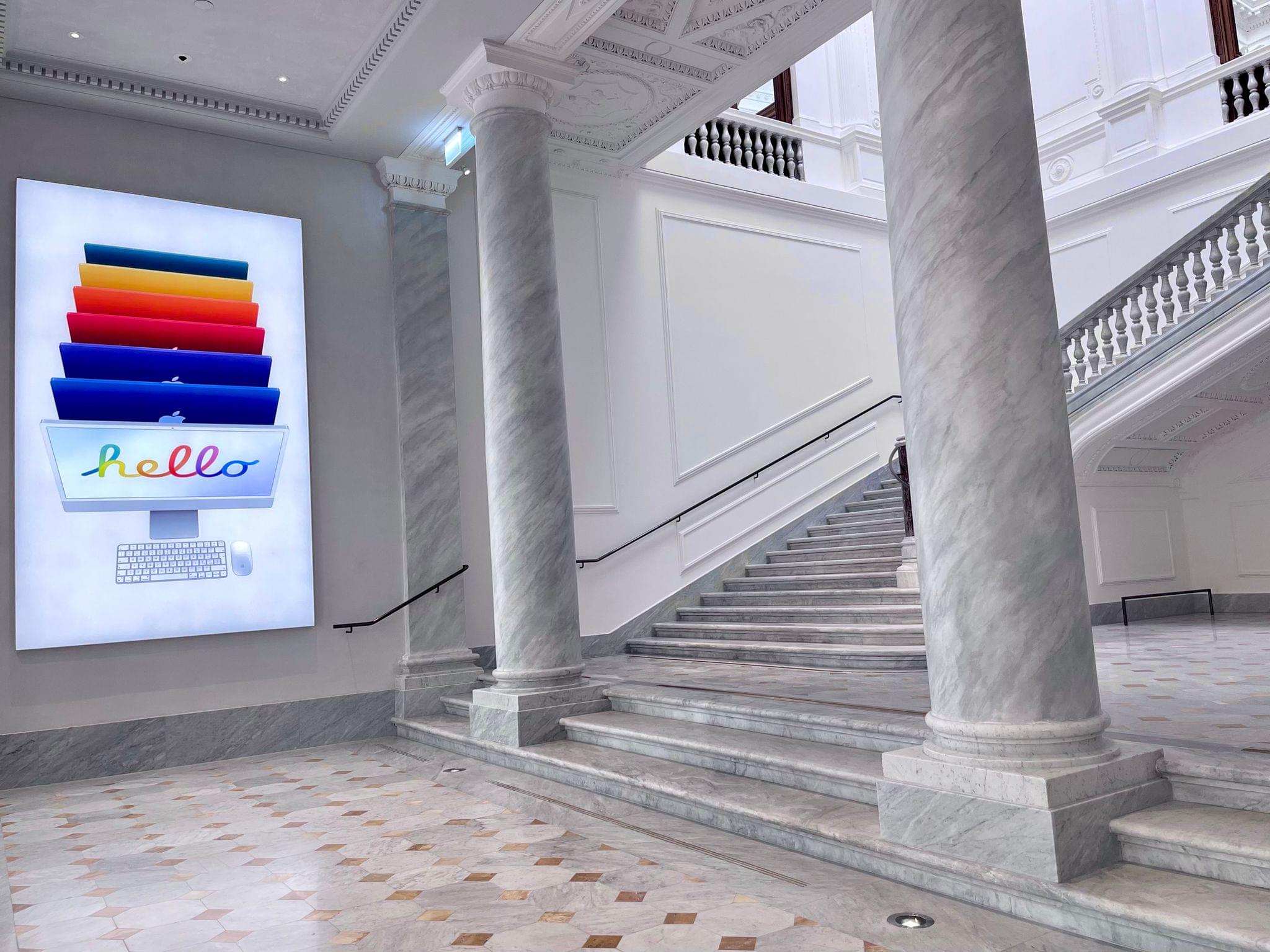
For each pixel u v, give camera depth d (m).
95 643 6.72
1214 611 10.64
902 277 3.73
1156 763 3.41
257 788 5.97
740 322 10.86
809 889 3.48
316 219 8.11
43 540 6.62
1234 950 2.53
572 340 9.49
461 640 8.22
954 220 3.55
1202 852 2.96
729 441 10.56
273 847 4.55
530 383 6.43
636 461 9.80
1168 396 8.98
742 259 11.00
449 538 8.27
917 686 5.88
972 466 3.46
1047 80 12.50
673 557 9.96
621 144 9.18
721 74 7.72
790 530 10.91
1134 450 10.02
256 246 7.70
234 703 7.25
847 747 4.71
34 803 5.88
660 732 5.40
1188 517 10.87
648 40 7.16
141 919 3.60
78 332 6.90
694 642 8.62
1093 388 9.35
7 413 6.64
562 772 5.49
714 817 4.38
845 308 11.89
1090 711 3.37
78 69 6.84
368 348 8.22
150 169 7.39
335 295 8.10
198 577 7.12
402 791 5.68
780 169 11.76
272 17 6.39
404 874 3.99
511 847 4.32
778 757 4.57
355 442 8.04
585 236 9.72
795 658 7.55
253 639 7.39
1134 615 10.06
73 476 6.76
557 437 6.48
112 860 4.45
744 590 9.93
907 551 8.41
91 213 7.06
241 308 7.55
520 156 6.61
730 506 10.47
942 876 3.34
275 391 7.59
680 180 10.45
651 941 3.09
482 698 6.43
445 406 8.39
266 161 7.92
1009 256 3.50
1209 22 11.07
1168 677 5.76
